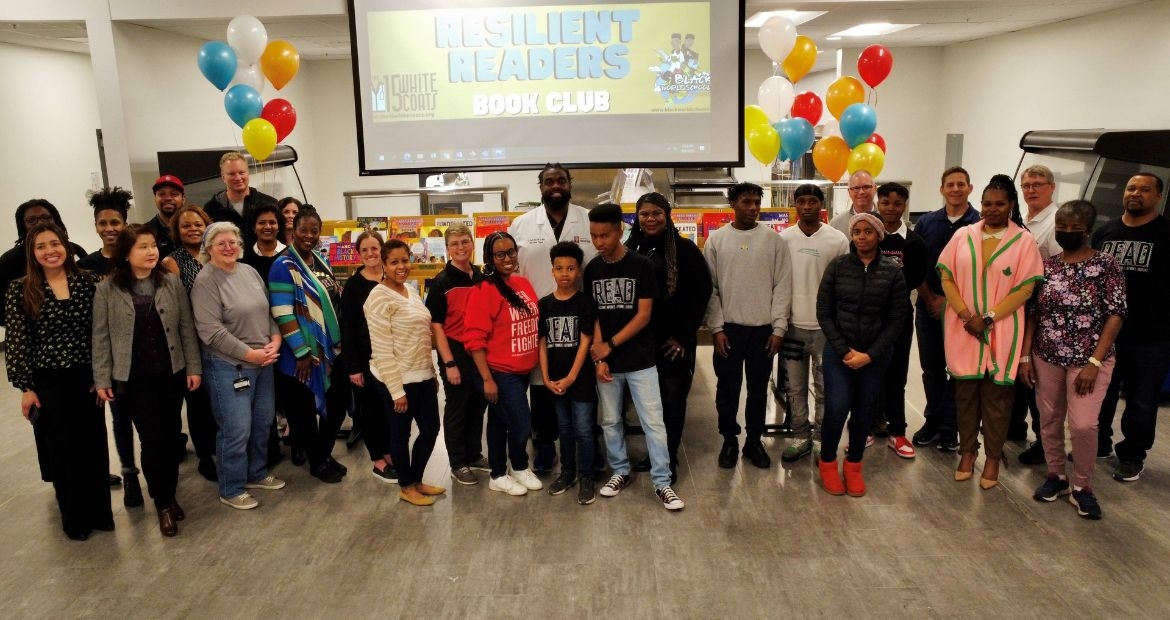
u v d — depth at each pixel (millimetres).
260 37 4781
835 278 3268
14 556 2963
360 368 3379
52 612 2584
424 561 2859
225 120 7332
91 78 8031
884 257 3234
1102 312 3053
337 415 3641
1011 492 3344
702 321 3559
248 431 3322
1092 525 3027
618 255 3250
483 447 4020
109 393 2953
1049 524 3045
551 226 3631
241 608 2584
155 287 3029
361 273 3385
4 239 6750
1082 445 3100
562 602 2576
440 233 4715
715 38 5051
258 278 3336
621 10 5051
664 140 5172
